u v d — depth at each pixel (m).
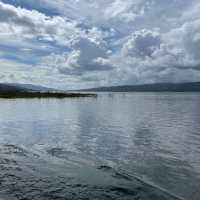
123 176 10.12
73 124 29.56
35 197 7.71
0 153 12.95
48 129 24.97
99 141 19.02
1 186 8.44
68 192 8.16
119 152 15.29
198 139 20.12
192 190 9.26
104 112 47.69
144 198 8.06
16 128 25.31
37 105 64.25
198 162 13.17
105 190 8.45
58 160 12.20
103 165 11.82
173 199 8.24
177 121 33.47
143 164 12.70
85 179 9.44
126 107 63.50
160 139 20.06
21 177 9.38
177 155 14.64
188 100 109.81
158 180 10.27
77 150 15.59
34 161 11.66
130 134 22.41
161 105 73.06
